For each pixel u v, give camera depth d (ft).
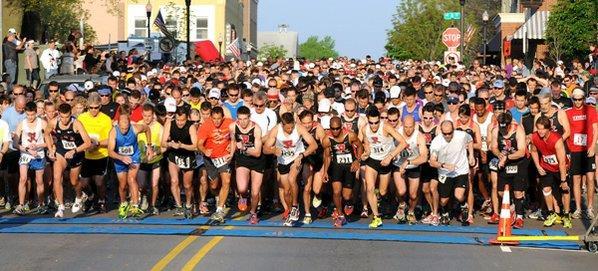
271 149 53.83
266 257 44.45
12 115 61.26
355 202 60.18
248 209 60.23
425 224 56.03
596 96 67.82
